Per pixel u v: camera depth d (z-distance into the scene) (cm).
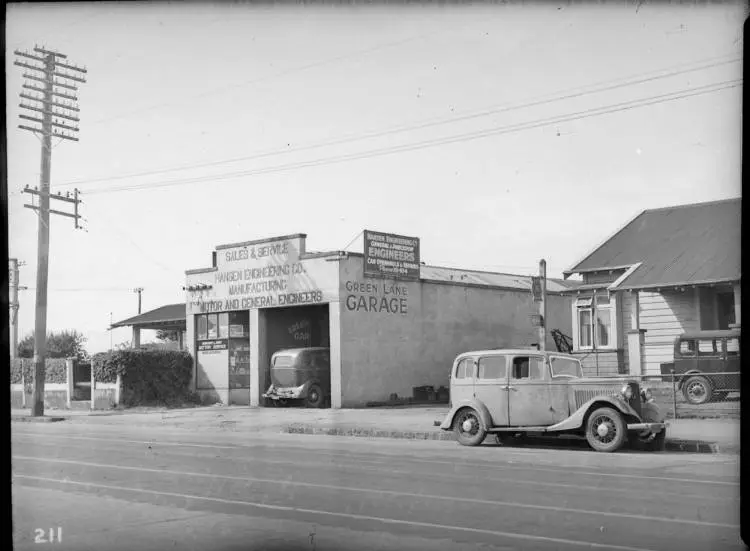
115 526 842
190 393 3734
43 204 3098
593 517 855
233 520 866
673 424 1911
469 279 3928
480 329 3788
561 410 1600
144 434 2269
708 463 1360
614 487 1073
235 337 3628
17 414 3306
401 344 3438
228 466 1373
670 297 2561
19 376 4050
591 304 2734
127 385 3562
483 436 1686
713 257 2497
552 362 1631
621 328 2656
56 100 3108
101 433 2322
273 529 814
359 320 3281
